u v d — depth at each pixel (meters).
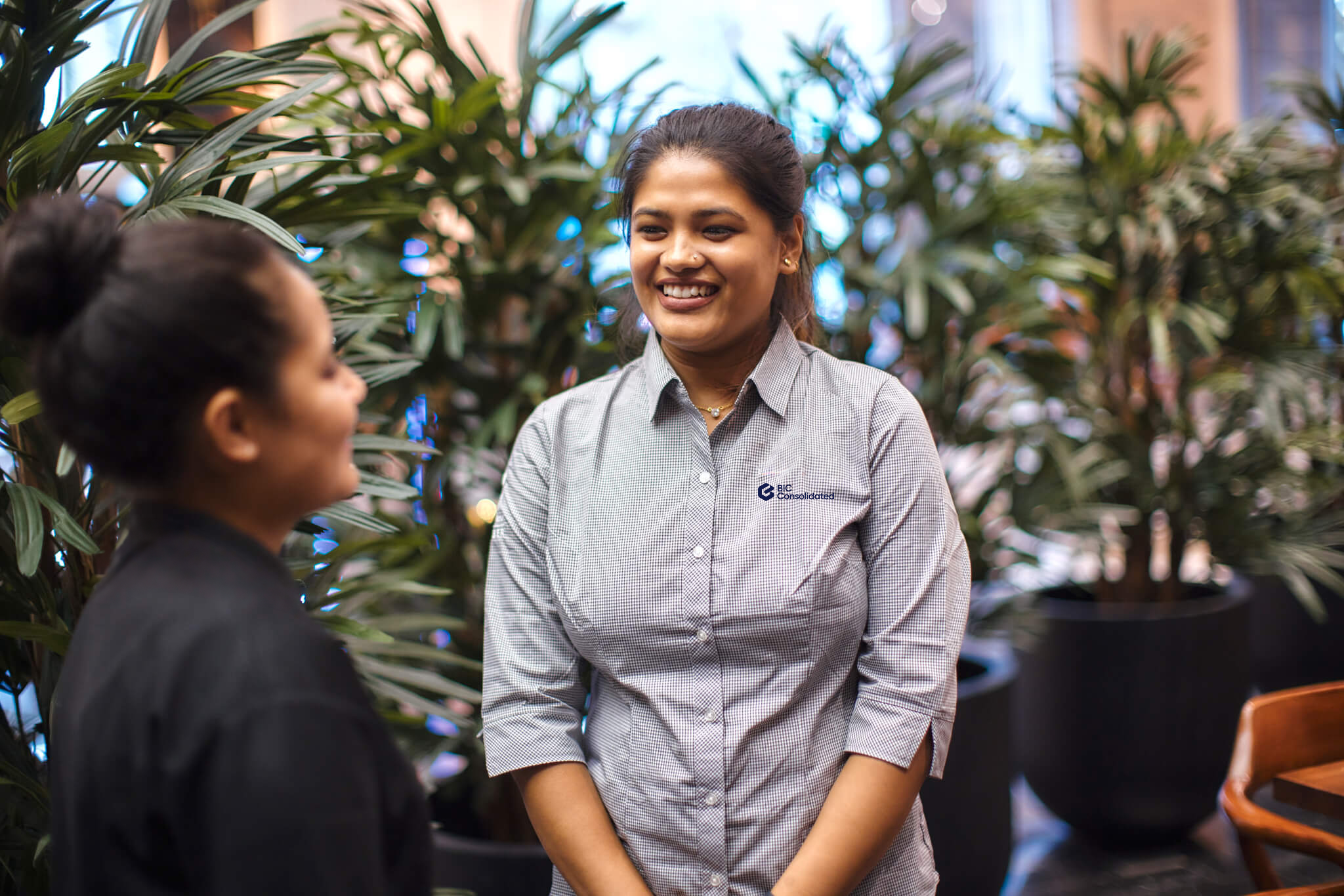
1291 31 5.32
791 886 0.99
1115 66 4.66
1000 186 2.38
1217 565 2.64
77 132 1.14
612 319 1.92
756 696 1.05
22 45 1.06
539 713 1.09
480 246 1.99
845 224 2.31
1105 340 2.63
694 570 1.06
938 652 1.06
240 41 3.41
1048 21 5.12
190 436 0.64
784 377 1.12
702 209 1.05
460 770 1.98
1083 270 2.43
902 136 2.38
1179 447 2.63
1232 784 1.35
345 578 1.65
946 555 1.09
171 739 0.59
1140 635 2.33
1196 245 2.57
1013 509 2.38
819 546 1.06
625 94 1.96
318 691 0.61
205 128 1.30
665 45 4.69
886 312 2.33
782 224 1.11
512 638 1.12
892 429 1.10
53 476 1.20
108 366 0.61
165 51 3.30
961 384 2.33
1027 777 2.55
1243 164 2.47
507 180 1.82
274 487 0.68
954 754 1.90
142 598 0.64
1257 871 1.33
